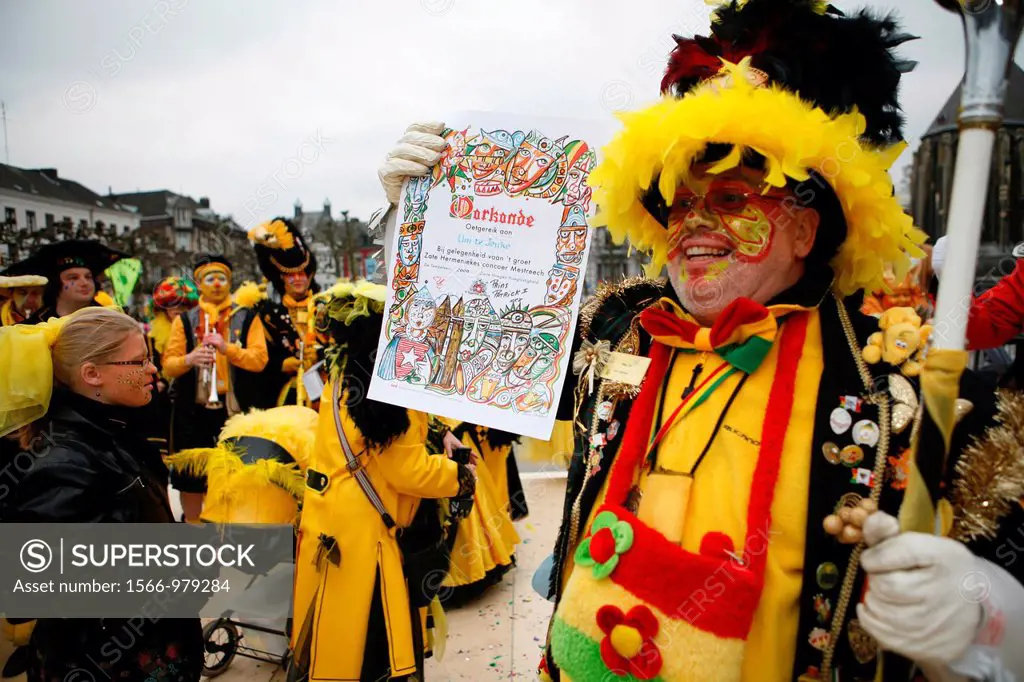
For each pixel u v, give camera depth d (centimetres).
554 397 136
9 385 164
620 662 105
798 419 112
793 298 120
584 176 138
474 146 146
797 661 106
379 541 204
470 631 304
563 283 138
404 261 152
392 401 150
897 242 118
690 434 119
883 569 90
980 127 84
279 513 228
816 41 120
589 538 116
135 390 180
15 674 187
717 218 119
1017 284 173
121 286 525
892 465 105
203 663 199
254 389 443
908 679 98
